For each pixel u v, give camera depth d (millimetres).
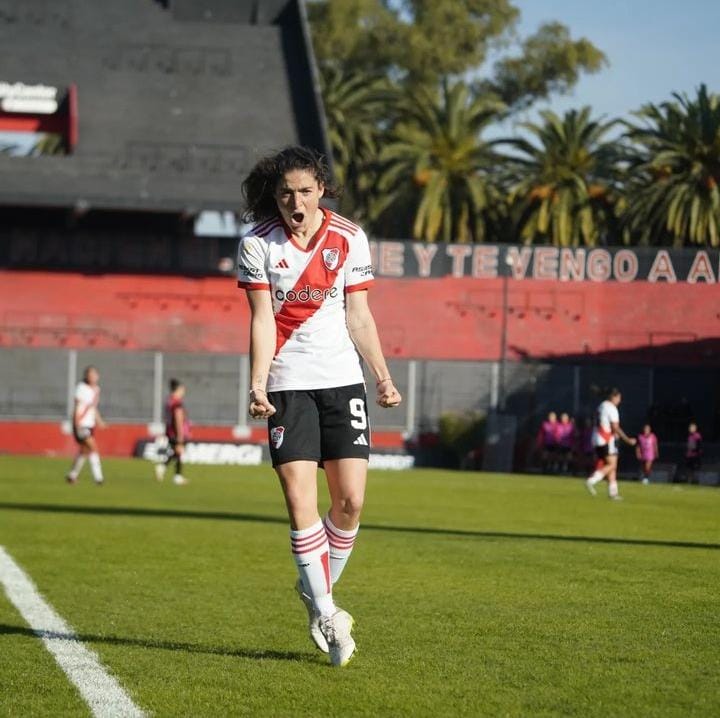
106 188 75062
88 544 21297
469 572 17484
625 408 68000
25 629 12477
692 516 31156
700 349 71938
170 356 69188
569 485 49219
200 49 83875
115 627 12594
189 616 13328
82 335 73500
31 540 21938
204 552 20094
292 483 10227
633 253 72938
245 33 85250
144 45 83500
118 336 73688
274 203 10430
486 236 95375
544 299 73438
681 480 65000
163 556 19453
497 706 8969
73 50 82562
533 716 8648
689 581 16547
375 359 10477
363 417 10414
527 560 19188
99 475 41469
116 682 9828
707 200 82438
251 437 69125
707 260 72188
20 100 79938
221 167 77500
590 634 12148
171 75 82375
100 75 81625
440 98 110312
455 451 66438
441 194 91312
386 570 17703
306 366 10305
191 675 10102
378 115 105812
